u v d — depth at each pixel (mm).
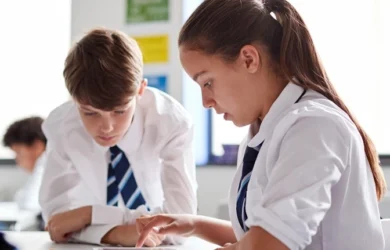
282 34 907
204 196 2678
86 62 1292
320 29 2609
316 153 743
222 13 884
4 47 3256
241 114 904
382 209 2008
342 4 2594
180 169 1439
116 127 1334
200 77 898
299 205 708
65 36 3191
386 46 2557
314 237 825
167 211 1382
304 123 785
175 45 2756
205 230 1118
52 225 1324
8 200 3135
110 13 2852
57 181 1483
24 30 3242
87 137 1501
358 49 2574
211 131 2686
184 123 1491
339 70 2588
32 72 3236
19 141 2887
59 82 3205
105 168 1502
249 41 877
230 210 1003
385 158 2514
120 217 1310
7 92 3258
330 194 755
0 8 3260
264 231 713
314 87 895
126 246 1236
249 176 936
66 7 3184
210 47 872
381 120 2551
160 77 2756
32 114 3219
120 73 1281
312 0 2617
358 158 816
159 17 2783
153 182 1550
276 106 883
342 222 820
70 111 1533
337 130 783
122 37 1361
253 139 924
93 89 1258
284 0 937
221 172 2670
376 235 850
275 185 740
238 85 880
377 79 2559
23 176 3158
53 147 1512
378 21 2562
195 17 907
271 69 896
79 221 1301
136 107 1474
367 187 852
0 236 1191
